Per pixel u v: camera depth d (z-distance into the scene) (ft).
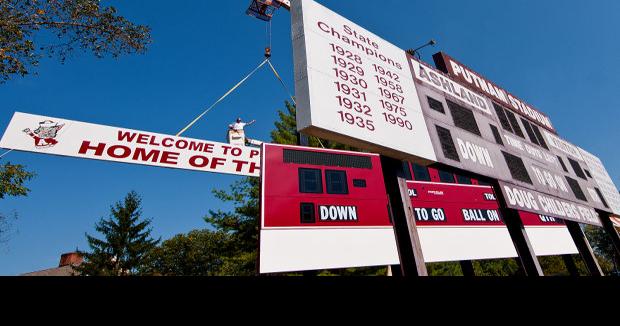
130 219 131.75
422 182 48.93
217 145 26.43
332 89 20.94
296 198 34.30
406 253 19.92
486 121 33.12
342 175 38.19
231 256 64.34
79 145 21.22
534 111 45.21
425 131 25.03
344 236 34.22
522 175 31.68
